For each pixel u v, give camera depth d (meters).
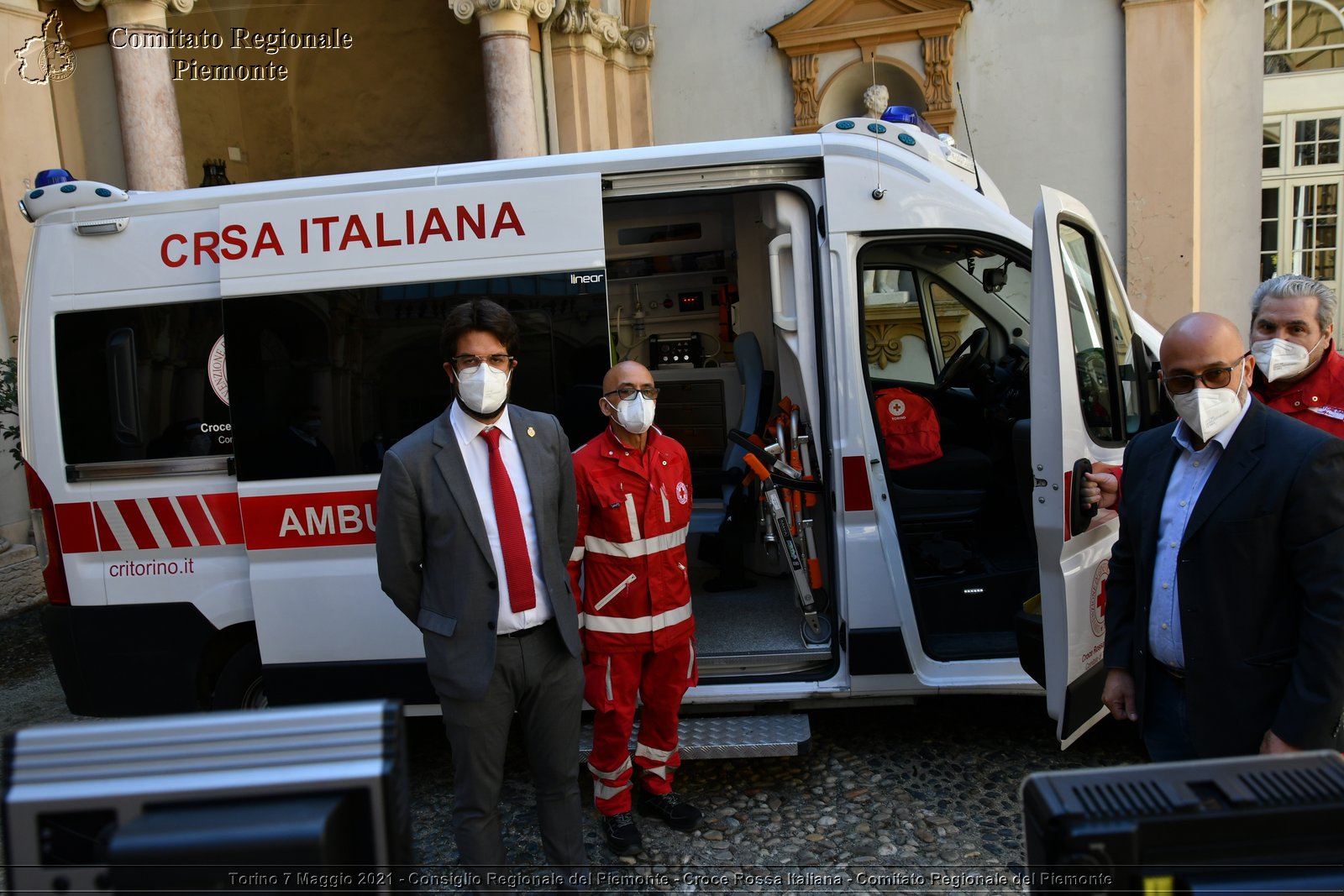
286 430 3.49
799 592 3.79
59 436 3.61
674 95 10.37
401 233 3.45
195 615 3.59
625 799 3.10
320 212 3.48
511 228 3.44
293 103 10.92
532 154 8.68
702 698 3.57
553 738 2.69
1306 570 1.99
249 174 10.98
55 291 3.60
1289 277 2.82
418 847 3.29
